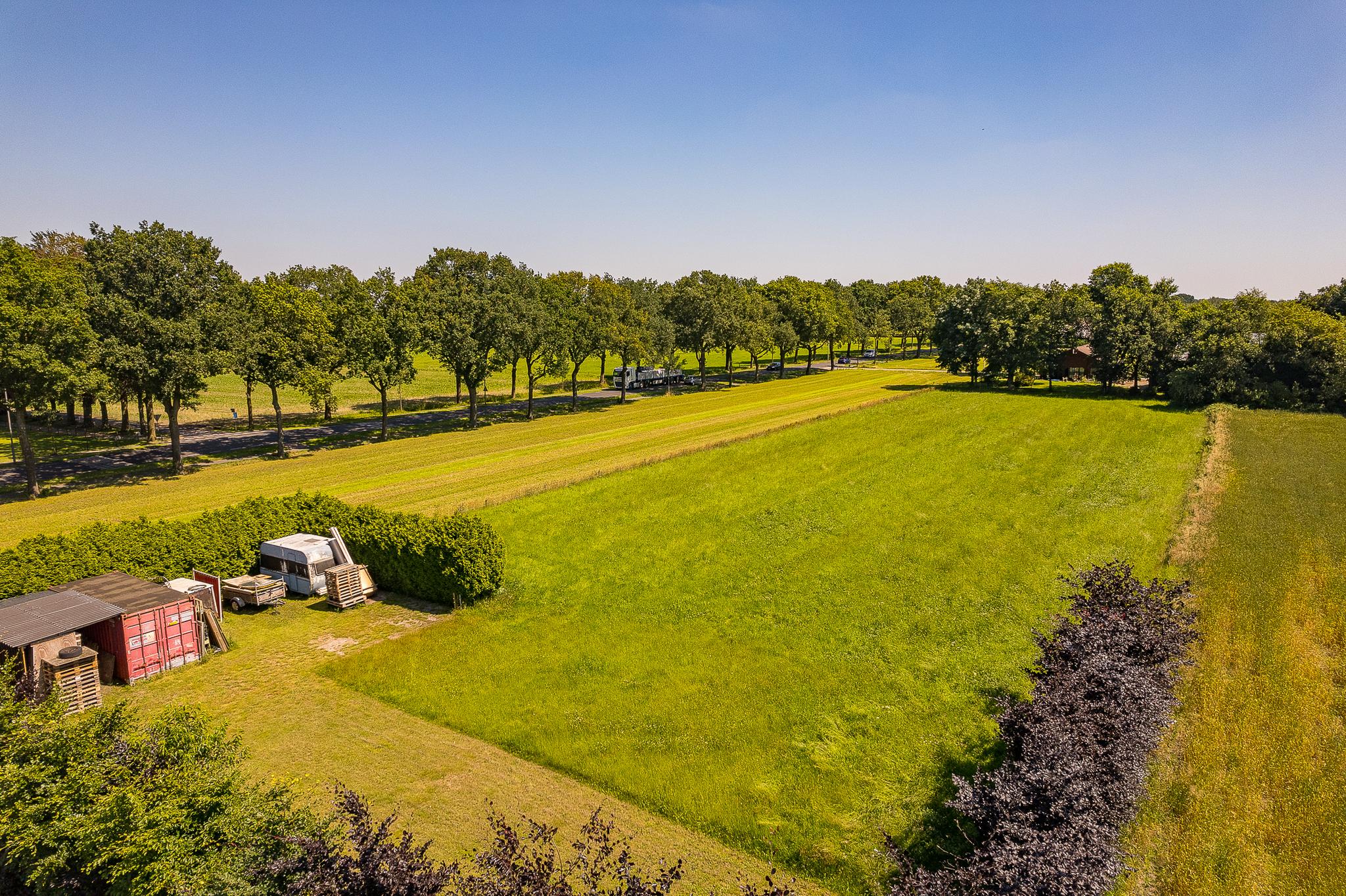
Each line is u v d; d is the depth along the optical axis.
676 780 16.44
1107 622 16.92
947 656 21.84
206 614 23.38
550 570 30.50
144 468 49.03
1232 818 14.22
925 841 14.29
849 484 42.72
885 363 136.38
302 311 53.28
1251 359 66.69
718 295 102.75
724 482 44.00
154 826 10.73
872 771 16.64
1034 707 13.79
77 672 19.66
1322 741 16.66
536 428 67.69
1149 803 14.70
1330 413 61.72
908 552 30.89
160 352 44.09
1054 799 11.50
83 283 42.59
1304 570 27.02
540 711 19.61
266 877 10.34
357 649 23.86
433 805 15.73
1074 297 82.12
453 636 24.53
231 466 49.94
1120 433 55.38
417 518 29.11
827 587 27.66
